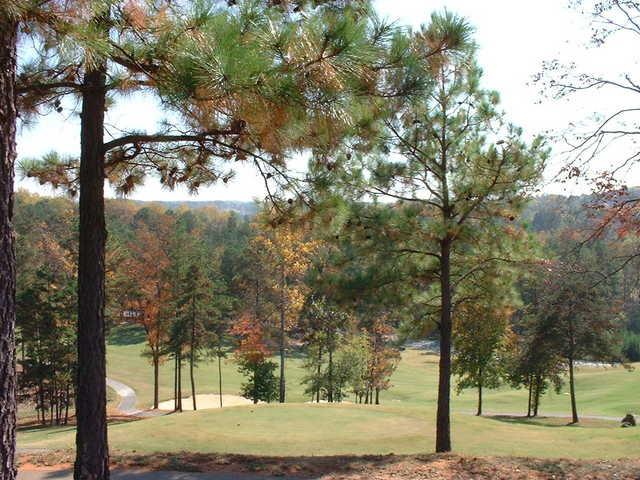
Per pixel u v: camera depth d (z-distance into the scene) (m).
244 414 19.52
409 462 9.39
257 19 4.33
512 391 49.94
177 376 36.38
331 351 37.38
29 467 9.33
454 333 29.02
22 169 7.90
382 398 45.22
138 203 123.38
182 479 8.48
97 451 6.28
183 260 39.12
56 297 33.50
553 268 10.05
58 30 4.23
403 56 5.36
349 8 5.85
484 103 11.09
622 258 9.55
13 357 4.07
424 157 11.35
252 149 6.49
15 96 4.38
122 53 5.02
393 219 11.29
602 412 35.12
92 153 6.46
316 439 16.03
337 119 5.02
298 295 31.00
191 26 4.63
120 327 68.25
